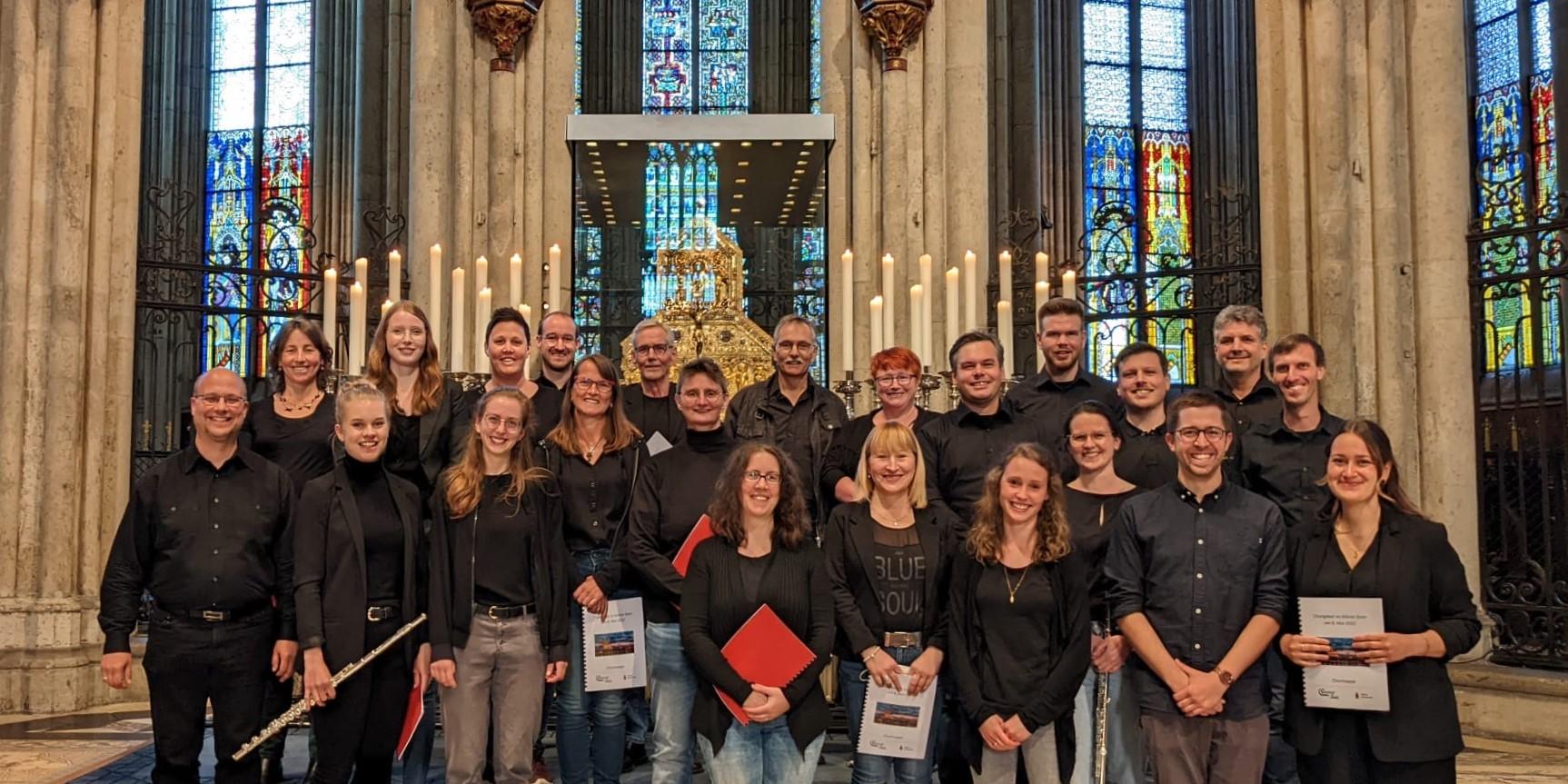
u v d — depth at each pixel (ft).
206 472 17.10
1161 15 68.49
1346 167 29.37
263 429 19.98
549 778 21.49
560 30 34.91
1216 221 36.14
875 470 17.15
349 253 60.95
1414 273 29.32
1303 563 15.47
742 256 33.53
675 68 64.28
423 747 18.33
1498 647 28.73
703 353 32.12
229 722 16.90
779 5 64.44
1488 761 24.23
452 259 33.55
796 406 21.83
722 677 16.56
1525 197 48.37
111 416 30.76
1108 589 16.37
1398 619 14.85
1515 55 50.01
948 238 33.47
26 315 29.55
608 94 63.62
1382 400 28.86
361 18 53.42
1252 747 15.64
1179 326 61.62
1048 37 63.00
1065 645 16.08
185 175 64.64
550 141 34.55
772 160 31.99
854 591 17.17
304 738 25.22
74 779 22.26
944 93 33.63
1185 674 15.51
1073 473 19.38
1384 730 14.79
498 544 17.52
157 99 64.39
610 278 33.99
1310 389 18.79
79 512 30.07
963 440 19.76
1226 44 66.23
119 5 31.48
